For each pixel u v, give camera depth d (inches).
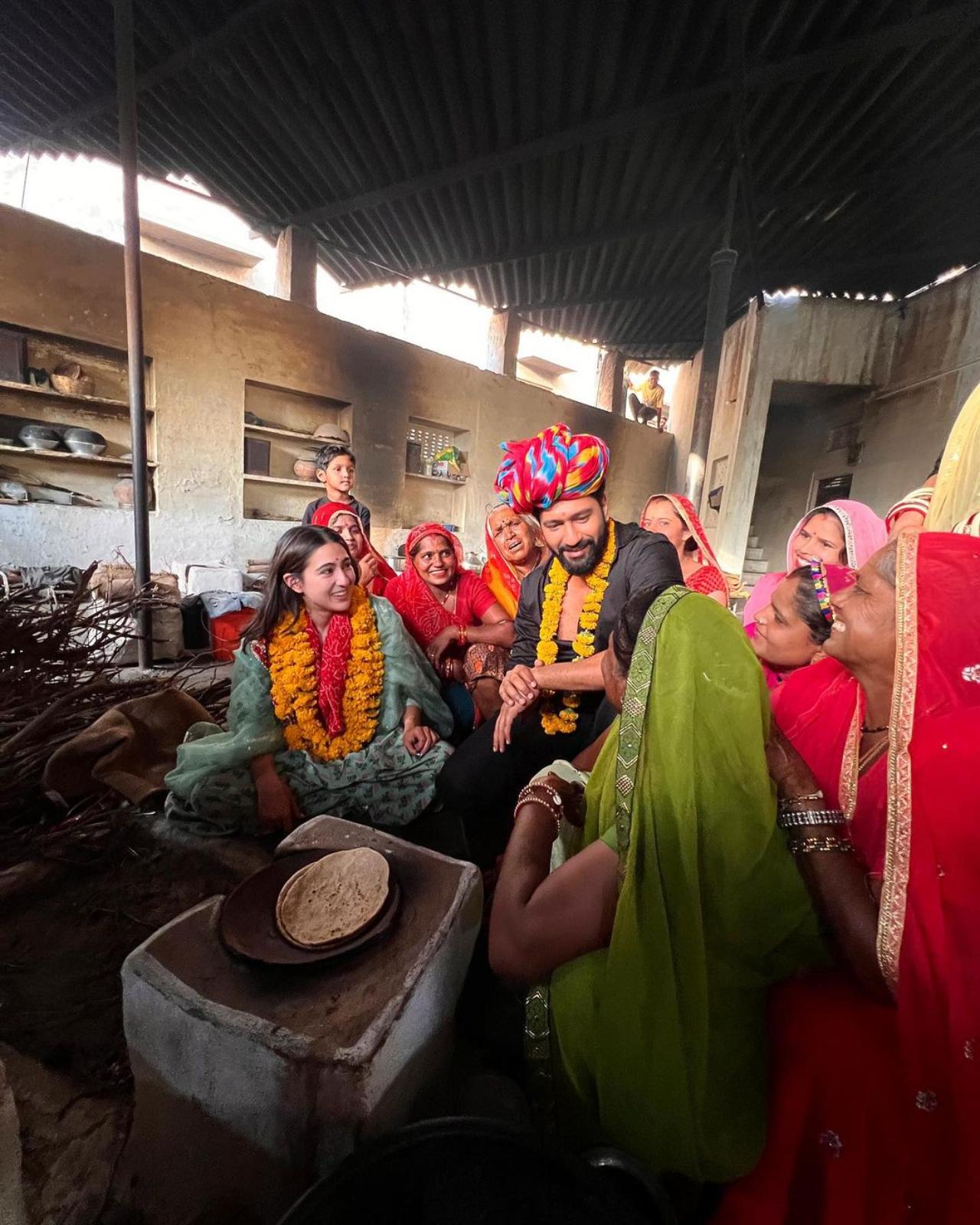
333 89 174.4
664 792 30.7
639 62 154.7
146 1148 35.2
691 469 209.8
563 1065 33.4
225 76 173.0
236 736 67.8
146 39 165.3
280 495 246.4
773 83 157.0
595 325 346.0
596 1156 28.4
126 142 118.1
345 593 69.0
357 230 257.3
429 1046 36.4
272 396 239.5
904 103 164.1
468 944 42.5
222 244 309.6
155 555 208.2
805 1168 29.0
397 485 273.6
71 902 59.0
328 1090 28.4
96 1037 44.3
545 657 67.9
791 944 31.0
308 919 37.7
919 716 27.3
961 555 29.0
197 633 173.9
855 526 74.9
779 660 43.2
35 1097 39.1
